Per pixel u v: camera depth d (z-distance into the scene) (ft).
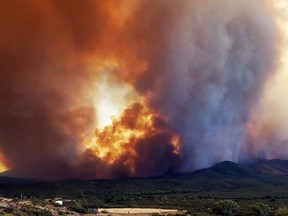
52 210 334.65
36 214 311.68
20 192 493.77
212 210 364.17
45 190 508.53
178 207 388.57
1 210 303.07
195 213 354.95
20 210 311.88
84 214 341.00
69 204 390.01
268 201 418.31
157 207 387.96
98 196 474.90
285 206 377.71
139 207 388.37
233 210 362.53
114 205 402.72
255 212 355.56
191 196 463.01
